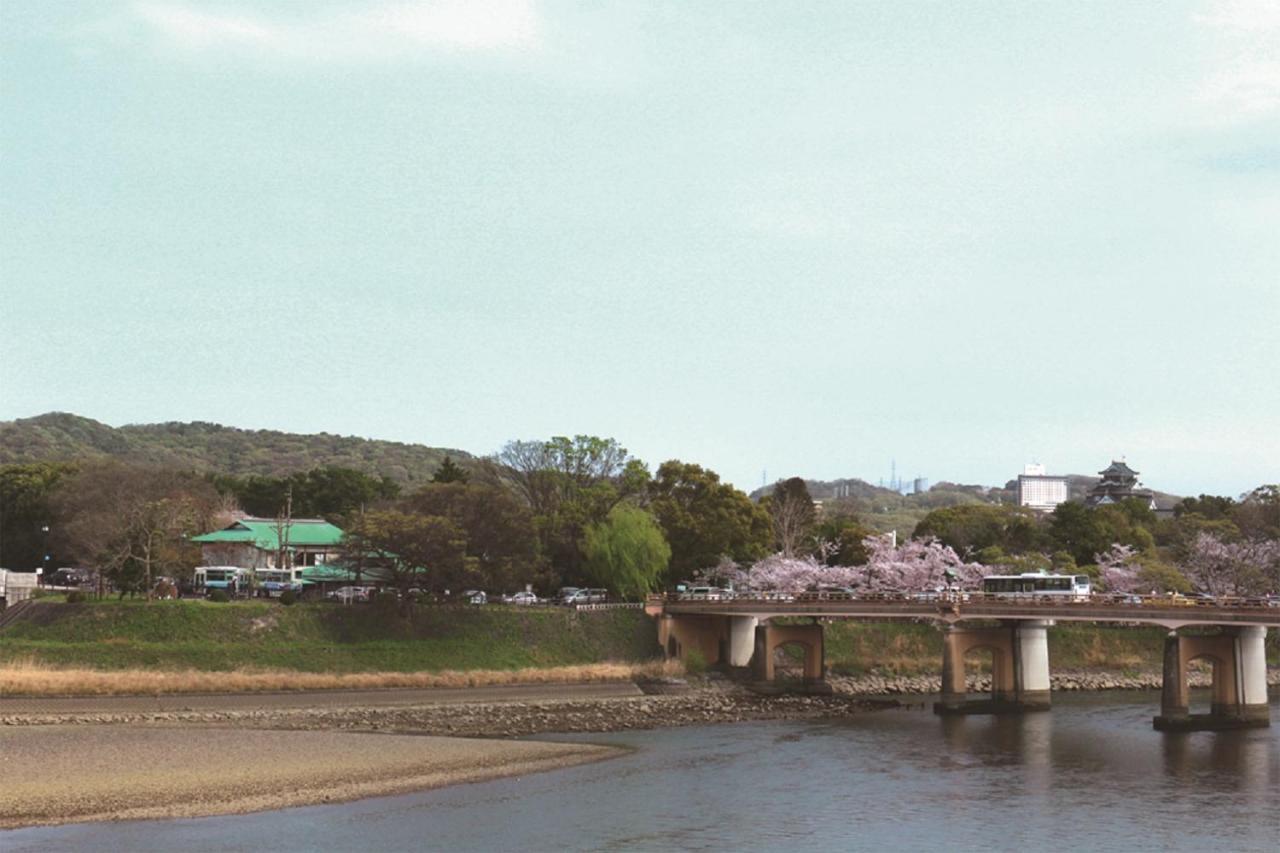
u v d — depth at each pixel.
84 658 119.56
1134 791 85.12
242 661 125.31
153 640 126.12
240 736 99.19
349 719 114.25
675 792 83.75
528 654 142.38
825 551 199.00
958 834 72.25
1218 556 185.88
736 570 178.25
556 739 108.25
